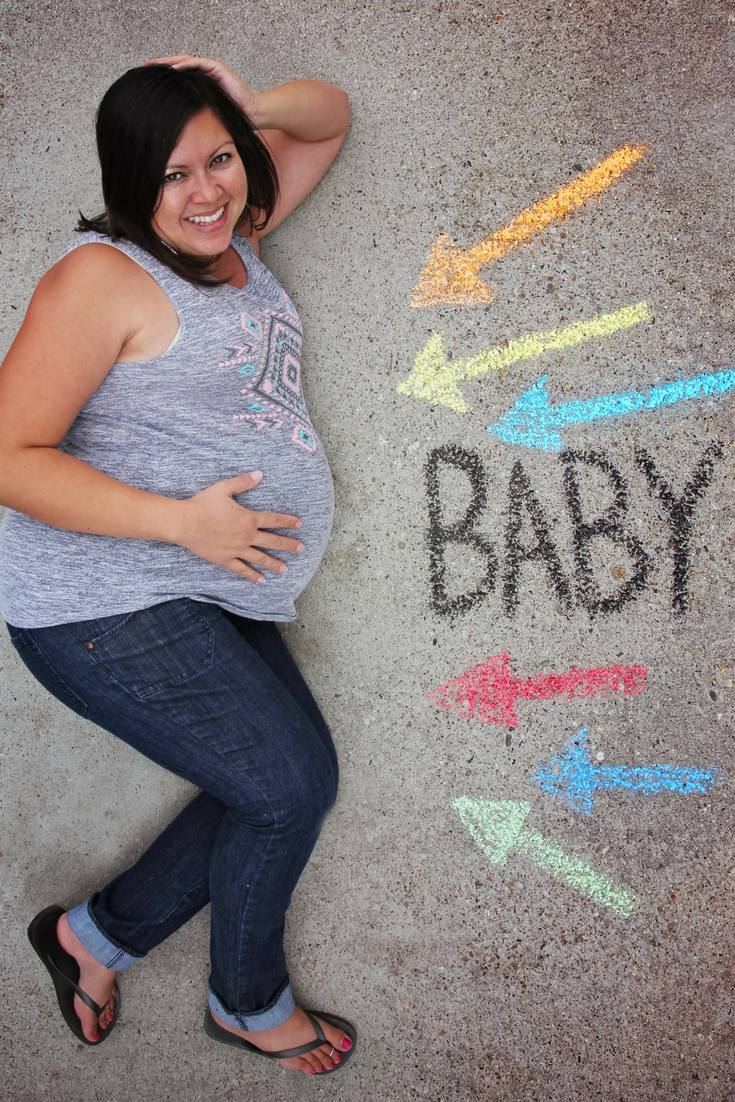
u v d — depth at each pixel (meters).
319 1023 1.64
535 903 1.71
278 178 1.48
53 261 1.78
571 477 1.72
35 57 1.76
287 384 1.37
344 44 1.71
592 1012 1.69
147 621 1.24
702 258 1.70
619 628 1.72
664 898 1.69
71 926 1.58
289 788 1.30
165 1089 1.74
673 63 1.68
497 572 1.74
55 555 1.20
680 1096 1.67
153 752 1.32
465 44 1.70
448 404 1.74
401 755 1.75
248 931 1.39
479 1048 1.70
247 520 1.26
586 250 1.71
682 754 1.71
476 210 1.72
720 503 1.71
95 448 1.20
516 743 1.73
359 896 1.75
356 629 1.76
